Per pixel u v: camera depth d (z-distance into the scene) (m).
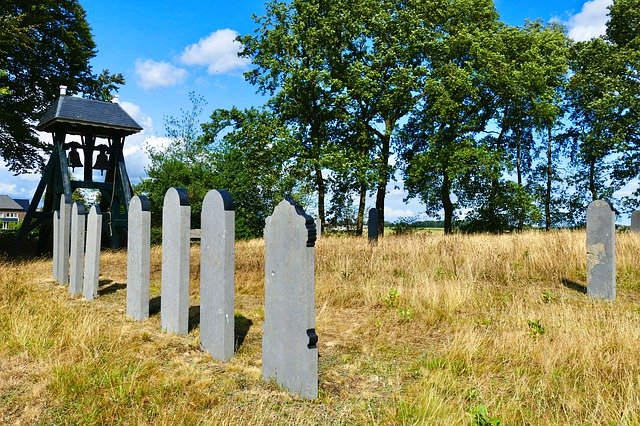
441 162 25.61
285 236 4.19
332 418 3.50
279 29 26.09
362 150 27.45
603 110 26.14
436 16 26.17
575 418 3.28
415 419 3.35
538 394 3.74
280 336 4.20
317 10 25.62
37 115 21.84
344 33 25.88
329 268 10.45
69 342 4.90
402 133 29.05
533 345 4.81
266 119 26.25
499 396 3.72
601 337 5.01
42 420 3.38
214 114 26.62
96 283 8.16
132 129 17.41
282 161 25.94
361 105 27.72
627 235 12.92
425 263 10.58
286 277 4.15
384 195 29.05
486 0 26.98
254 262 11.58
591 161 31.84
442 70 25.16
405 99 25.98
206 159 27.19
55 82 22.20
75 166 17.31
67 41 22.23
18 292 7.70
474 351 4.71
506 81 24.41
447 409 3.42
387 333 5.76
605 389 3.69
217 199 5.06
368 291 7.75
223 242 4.93
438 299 7.06
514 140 31.50
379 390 4.04
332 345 5.32
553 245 11.20
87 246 8.48
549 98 25.97
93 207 8.28
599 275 7.97
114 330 5.52
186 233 5.80
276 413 3.58
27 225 17.20
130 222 6.95
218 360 4.86
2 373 4.17
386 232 29.80
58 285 9.78
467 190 30.36
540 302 7.38
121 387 3.79
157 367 4.45
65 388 3.80
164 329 5.97
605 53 26.97
